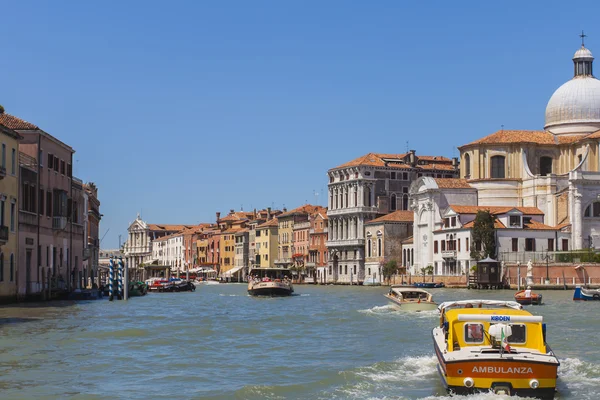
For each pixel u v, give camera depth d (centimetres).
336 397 2912
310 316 6444
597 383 3117
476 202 14212
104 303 8025
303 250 19188
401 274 15050
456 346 2978
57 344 4312
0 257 6612
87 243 11250
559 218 13350
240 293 12462
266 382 3234
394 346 4284
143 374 3416
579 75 14850
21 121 7675
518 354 2806
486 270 11581
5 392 2989
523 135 14500
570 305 7650
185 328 5306
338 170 17338
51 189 8069
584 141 13762
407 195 17062
